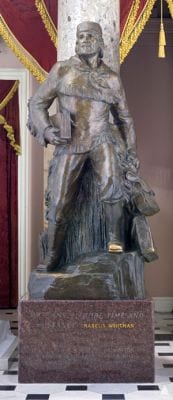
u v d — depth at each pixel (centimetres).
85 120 543
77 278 525
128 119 557
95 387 512
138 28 696
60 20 621
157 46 995
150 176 995
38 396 490
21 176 952
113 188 538
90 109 543
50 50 730
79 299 524
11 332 738
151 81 996
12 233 985
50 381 523
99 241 573
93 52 541
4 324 708
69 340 522
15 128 948
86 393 496
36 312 522
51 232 552
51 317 522
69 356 522
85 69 546
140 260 549
